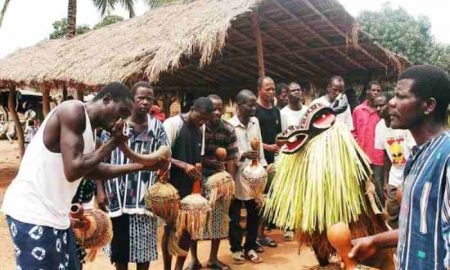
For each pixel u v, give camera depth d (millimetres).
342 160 3137
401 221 1703
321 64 10328
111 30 10758
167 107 13031
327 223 3061
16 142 23844
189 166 4082
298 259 5273
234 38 8719
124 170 2820
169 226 4188
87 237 2912
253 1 6641
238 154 4957
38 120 19906
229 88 12961
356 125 5977
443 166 1542
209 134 4719
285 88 6473
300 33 8469
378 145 5535
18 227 2529
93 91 8672
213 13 7055
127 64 7117
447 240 1493
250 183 4727
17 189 2594
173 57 6418
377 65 9672
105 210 3754
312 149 3215
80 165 2461
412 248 1608
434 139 1639
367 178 3182
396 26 19062
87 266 5086
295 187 3242
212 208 4457
